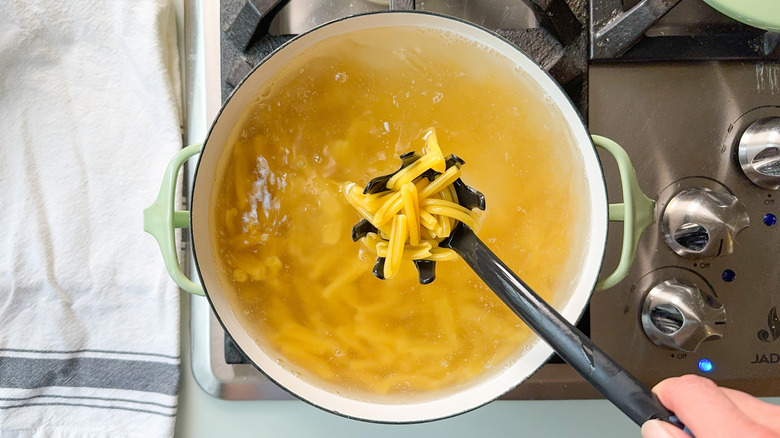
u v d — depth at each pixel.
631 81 0.54
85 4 0.56
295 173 0.48
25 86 0.57
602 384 0.37
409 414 0.46
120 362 0.57
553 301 0.48
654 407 0.36
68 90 0.57
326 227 0.48
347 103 0.48
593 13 0.52
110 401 0.57
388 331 0.49
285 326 0.48
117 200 0.57
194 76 0.57
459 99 0.48
